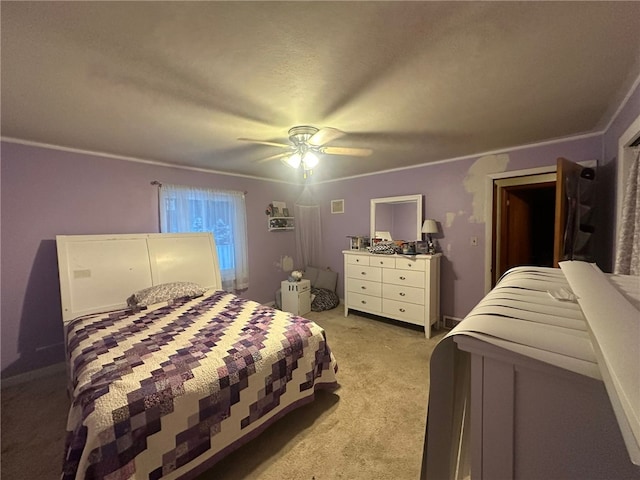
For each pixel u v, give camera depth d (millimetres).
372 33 1172
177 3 989
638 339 438
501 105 1896
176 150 2846
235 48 1261
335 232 4727
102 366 1474
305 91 1655
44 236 2604
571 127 2342
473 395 567
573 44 1259
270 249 4559
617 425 447
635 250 1639
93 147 2715
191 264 3283
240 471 1530
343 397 2156
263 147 2748
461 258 3412
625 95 1768
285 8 1027
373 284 3754
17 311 2494
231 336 1858
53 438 1791
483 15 1076
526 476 521
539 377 498
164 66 1392
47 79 1484
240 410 1562
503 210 3430
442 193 3512
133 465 1180
